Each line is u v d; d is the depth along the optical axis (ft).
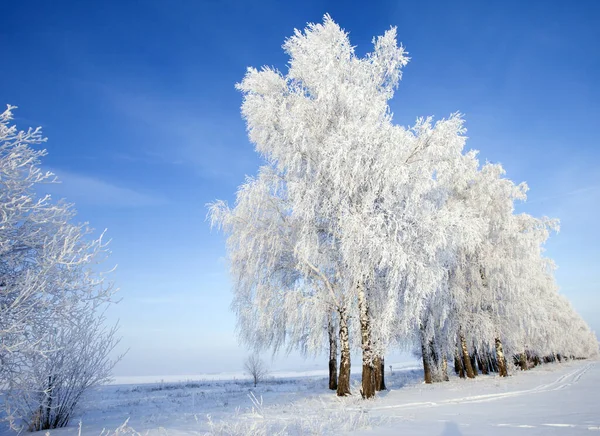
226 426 24.35
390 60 49.98
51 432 29.14
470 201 75.00
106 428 29.78
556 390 47.11
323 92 45.57
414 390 56.75
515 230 75.31
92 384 34.58
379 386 61.67
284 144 49.14
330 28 50.11
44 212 21.06
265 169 50.11
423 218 43.19
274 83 50.93
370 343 46.24
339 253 47.50
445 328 74.74
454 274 74.59
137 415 40.81
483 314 75.25
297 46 51.06
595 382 57.36
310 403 43.88
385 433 22.50
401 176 41.37
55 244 20.04
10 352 17.53
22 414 28.32
